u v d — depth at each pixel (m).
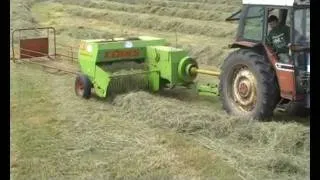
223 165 7.55
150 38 12.02
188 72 11.02
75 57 15.03
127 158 7.84
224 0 27.67
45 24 22.81
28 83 12.36
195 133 8.89
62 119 9.71
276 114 9.95
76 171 7.41
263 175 7.27
